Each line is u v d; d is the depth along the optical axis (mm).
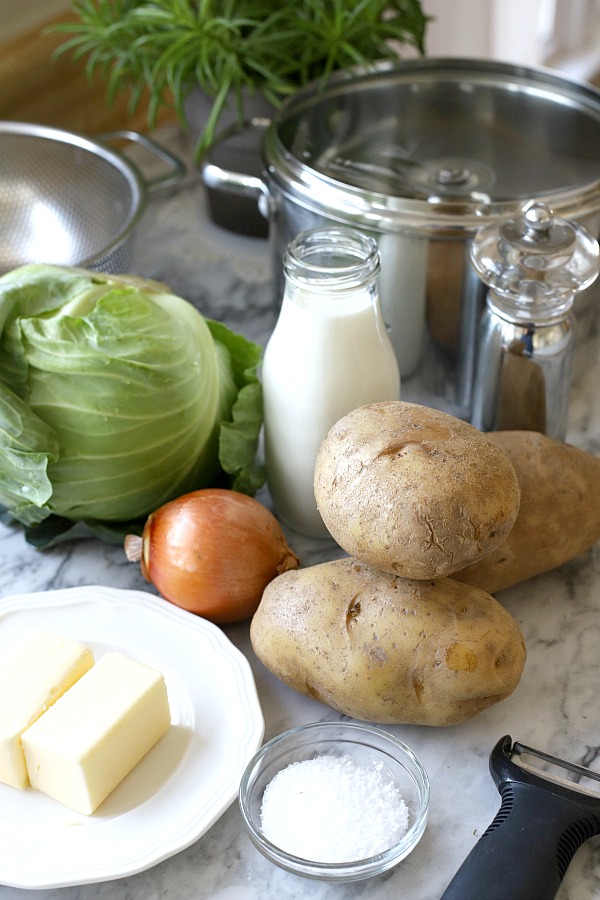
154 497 767
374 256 726
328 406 747
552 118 943
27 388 698
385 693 624
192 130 1198
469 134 926
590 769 636
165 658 705
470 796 625
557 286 752
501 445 731
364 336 741
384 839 577
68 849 587
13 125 1104
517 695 691
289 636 645
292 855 558
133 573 797
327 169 867
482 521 604
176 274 1120
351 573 658
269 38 986
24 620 734
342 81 994
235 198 1119
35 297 715
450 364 875
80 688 636
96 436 710
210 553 706
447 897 534
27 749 610
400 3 1128
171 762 639
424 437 627
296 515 816
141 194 1017
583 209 806
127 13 1054
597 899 569
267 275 1117
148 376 712
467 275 819
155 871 596
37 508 750
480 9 1544
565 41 1719
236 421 785
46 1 1198
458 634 616
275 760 640
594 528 735
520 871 536
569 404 920
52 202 1131
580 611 749
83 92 1266
